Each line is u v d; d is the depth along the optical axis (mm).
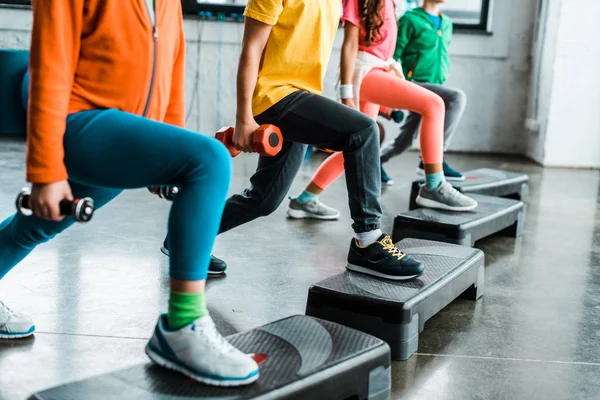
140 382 1493
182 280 1486
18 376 1766
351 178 2256
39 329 2078
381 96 3283
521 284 2822
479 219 3223
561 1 5957
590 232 3799
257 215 2553
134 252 2982
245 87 2115
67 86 1435
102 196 1732
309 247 3213
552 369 1994
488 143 6875
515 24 6641
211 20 6535
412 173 5508
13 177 4520
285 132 2291
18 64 3223
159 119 1692
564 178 5578
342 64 3059
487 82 6762
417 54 4199
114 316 2225
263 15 2088
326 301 2080
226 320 2254
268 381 1489
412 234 3184
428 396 1788
